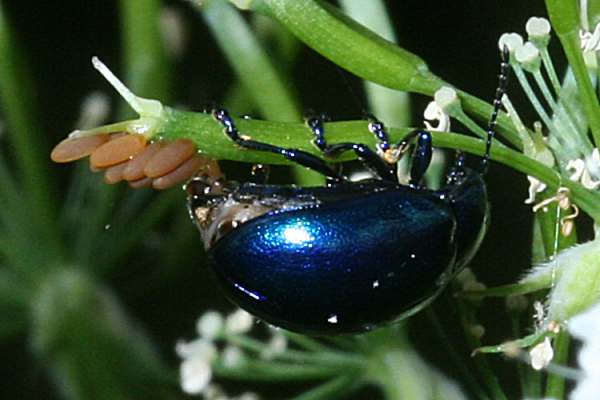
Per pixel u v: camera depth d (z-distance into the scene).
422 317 0.12
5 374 0.13
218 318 0.12
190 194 0.10
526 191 0.13
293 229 0.10
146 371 0.13
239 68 0.12
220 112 0.10
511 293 0.11
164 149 0.10
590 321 0.11
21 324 0.13
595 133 0.10
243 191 0.10
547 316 0.11
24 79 0.13
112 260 0.13
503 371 0.12
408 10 0.13
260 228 0.10
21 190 0.13
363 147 0.10
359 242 0.10
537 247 0.11
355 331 0.10
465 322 0.11
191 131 0.10
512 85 0.13
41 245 0.13
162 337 0.13
